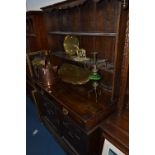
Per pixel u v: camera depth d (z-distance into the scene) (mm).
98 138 1476
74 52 1857
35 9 2268
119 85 1423
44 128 2422
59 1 1742
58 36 2078
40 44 2402
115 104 1504
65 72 1970
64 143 1966
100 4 1314
